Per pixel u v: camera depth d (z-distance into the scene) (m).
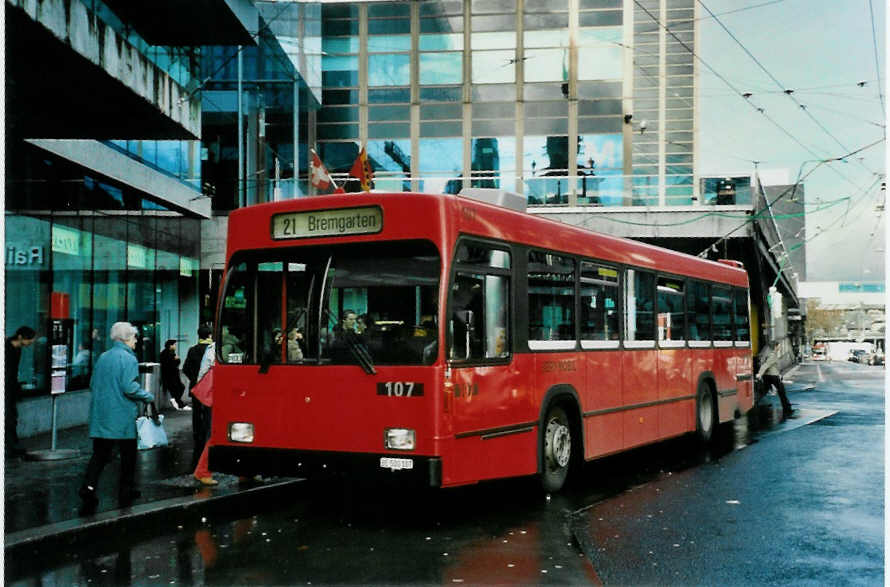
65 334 15.99
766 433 16.66
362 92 33.72
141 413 13.77
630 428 11.65
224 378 8.84
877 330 118.75
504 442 8.67
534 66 33.31
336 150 33.56
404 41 33.81
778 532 7.98
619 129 32.88
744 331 17.20
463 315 8.17
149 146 19.25
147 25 18.80
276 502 9.76
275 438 8.48
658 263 12.98
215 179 26.77
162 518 8.40
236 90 27.11
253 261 8.84
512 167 33.12
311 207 8.59
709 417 14.81
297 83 31.23
